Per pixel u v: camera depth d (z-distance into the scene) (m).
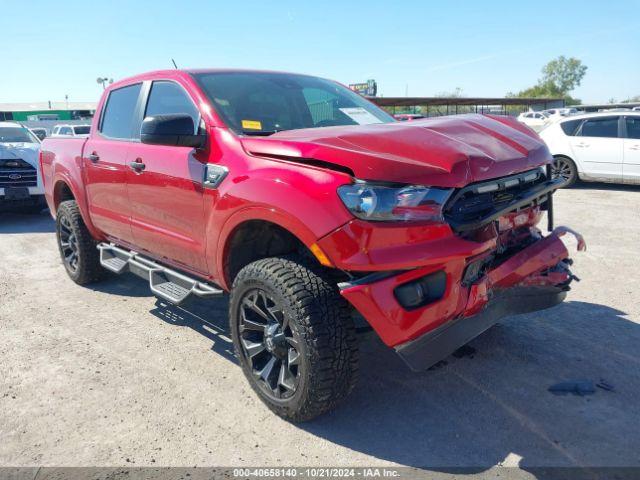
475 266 2.68
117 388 3.28
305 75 4.36
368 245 2.40
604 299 4.56
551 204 3.42
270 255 3.27
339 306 2.66
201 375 3.43
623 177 10.33
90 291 5.12
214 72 3.78
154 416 2.97
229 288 3.28
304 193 2.57
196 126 3.41
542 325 4.05
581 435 2.71
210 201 3.14
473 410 2.96
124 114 4.30
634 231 6.98
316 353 2.59
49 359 3.68
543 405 2.99
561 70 106.06
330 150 2.56
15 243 7.32
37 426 2.89
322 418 2.93
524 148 3.05
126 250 4.62
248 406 3.07
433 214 2.46
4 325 4.30
